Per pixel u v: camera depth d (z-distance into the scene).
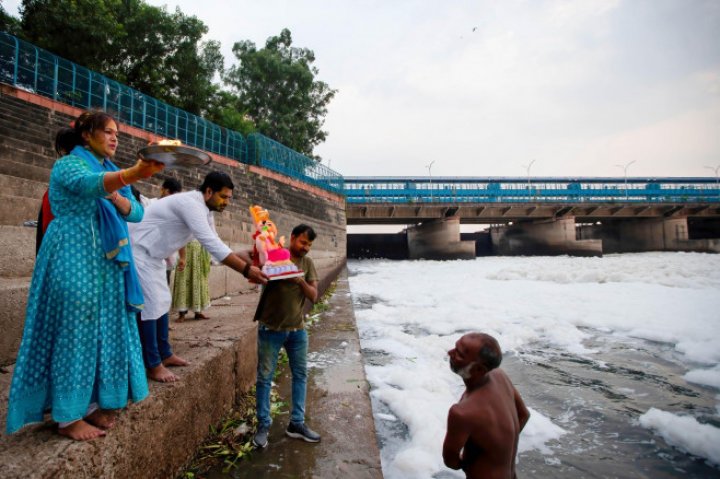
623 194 41.78
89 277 1.69
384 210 38.75
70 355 1.62
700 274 14.95
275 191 20.52
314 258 16.45
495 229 51.41
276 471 2.40
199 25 19.38
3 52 8.98
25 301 2.92
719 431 3.22
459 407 1.60
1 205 5.45
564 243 40.16
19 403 1.55
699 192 43.28
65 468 1.48
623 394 4.21
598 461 2.90
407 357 5.47
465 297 11.31
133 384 1.87
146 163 1.61
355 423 3.05
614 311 8.55
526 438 3.24
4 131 8.00
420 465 2.70
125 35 15.94
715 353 5.42
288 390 3.76
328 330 6.28
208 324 4.27
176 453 2.31
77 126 1.86
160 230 2.39
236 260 2.38
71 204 1.68
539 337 6.68
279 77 32.53
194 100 20.39
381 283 16.89
